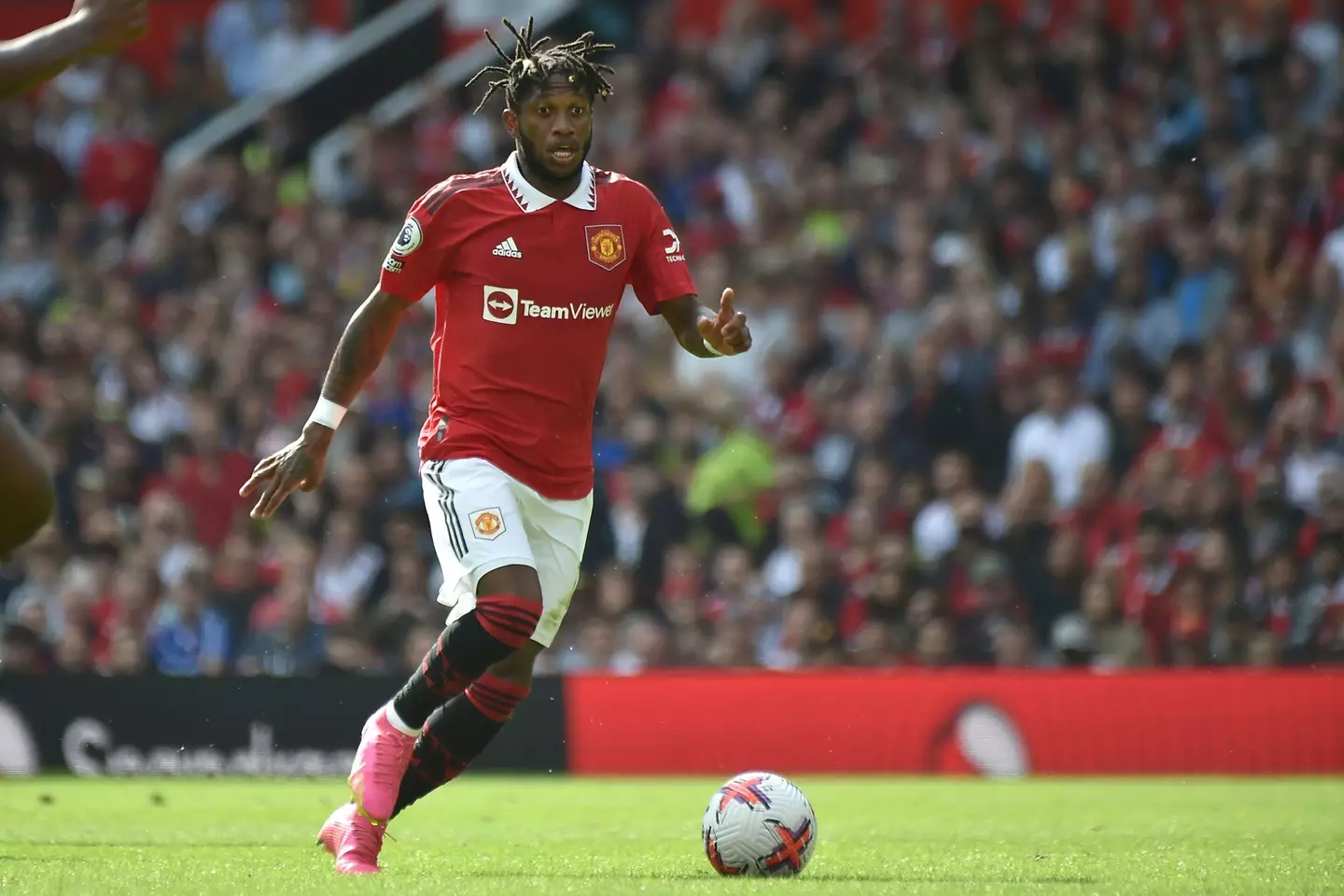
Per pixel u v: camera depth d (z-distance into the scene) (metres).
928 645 42.81
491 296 17.41
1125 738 38.59
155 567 49.22
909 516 47.25
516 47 17.88
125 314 59.09
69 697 39.09
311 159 68.81
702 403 52.03
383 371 53.97
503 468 17.39
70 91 69.12
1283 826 25.22
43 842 21.55
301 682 38.66
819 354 53.84
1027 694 39.06
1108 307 53.19
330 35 72.00
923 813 28.31
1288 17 58.31
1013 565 44.69
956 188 57.56
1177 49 59.88
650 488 48.25
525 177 17.61
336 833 17.30
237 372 56.25
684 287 18.28
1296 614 43.00
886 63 61.91
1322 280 51.56
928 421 50.28
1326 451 47.44
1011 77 60.75
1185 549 43.72
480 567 16.83
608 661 45.50
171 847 20.80
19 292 62.88
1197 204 54.94
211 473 51.41
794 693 39.59
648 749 39.50
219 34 71.81
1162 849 20.84
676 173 60.53
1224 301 52.38
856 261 56.62
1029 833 24.00
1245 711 38.38
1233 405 48.62
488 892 14.14
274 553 49.84
